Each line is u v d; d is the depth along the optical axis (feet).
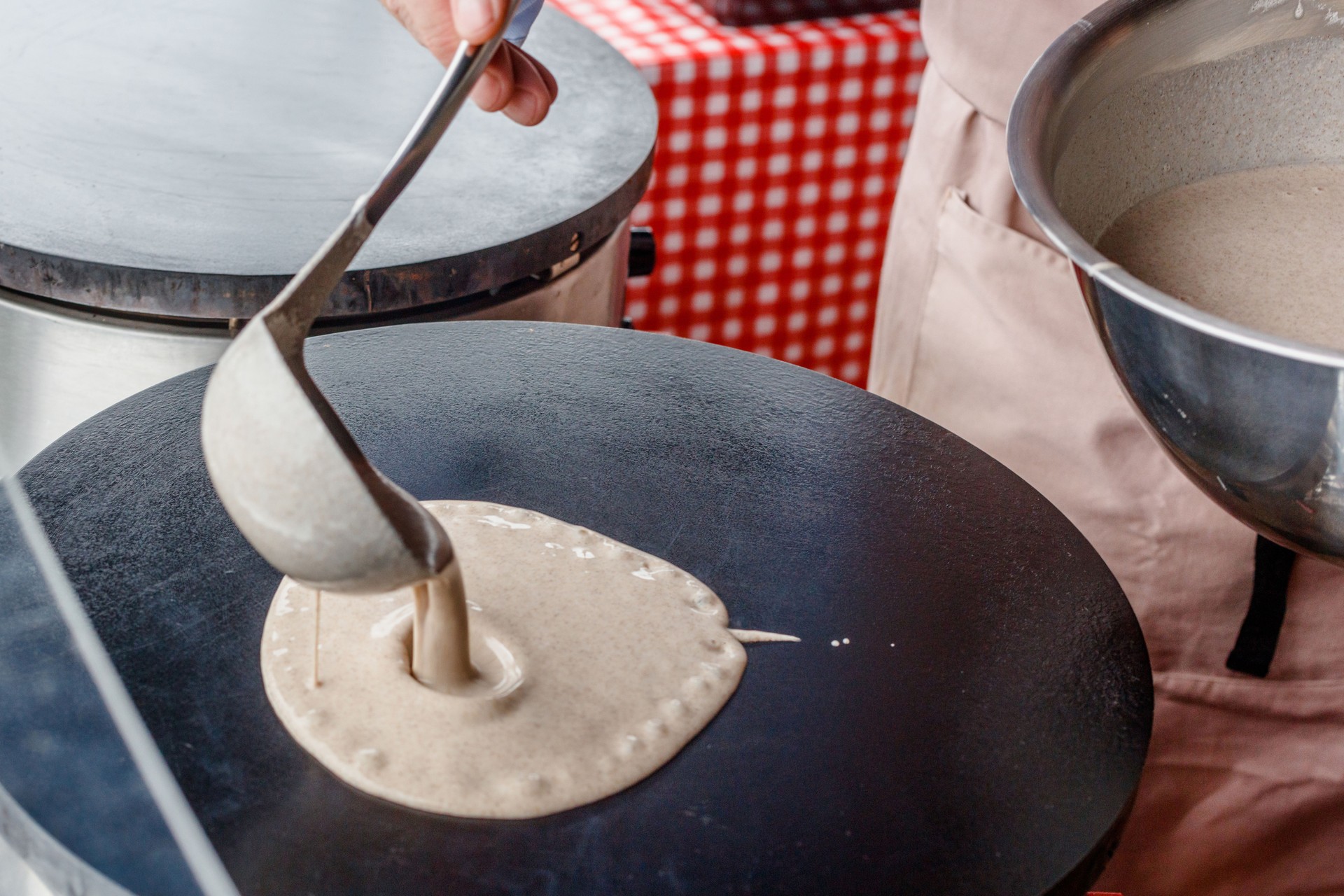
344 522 3.17
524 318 4.25
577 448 3.86
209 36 4.76
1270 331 3.45
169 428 3.80
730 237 6.01
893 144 6.00
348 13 4.96
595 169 4.35
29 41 4.63
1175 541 4.30
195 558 3.61
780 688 3.53
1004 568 3.71
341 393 3.90
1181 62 3.66
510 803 3.36
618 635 3.57
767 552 3.72
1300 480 3.27
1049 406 4.38
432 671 3.46
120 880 3.20
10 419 4.18
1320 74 3.70
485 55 3.30
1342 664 4.31
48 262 3.92
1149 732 3.50
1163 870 4.60
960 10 4.29
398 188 3.31
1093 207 3.63
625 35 5.74
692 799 3.39
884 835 3.36
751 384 4.02
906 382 4.74
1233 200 3.70
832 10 5.92
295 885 3.27
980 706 3.52
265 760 3.38
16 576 3.51
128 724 3.37
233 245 4.01
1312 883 4.53
